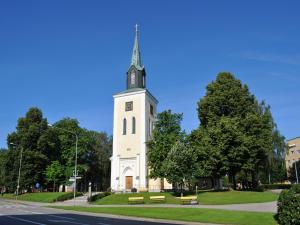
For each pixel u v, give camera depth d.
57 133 85.06
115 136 69.12
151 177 57.28
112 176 67.19
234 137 52.50
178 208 34.44
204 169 52.62
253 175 62.78
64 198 58.25
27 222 23.23
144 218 28.97
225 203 41.59
